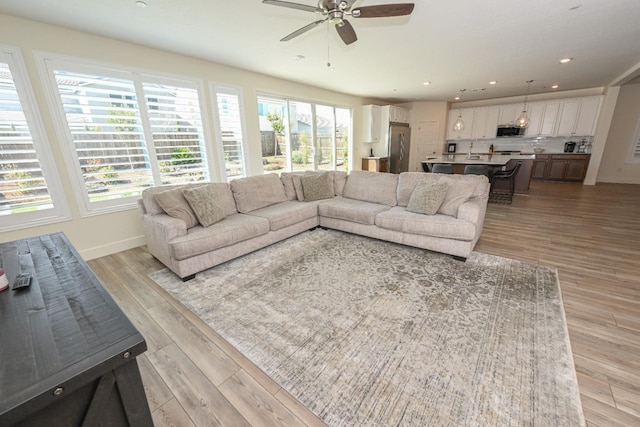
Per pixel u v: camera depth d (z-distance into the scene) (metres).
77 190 2.91
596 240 3.25
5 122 2.47
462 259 2.75
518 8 2.53
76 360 0.70
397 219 3.03
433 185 3.05
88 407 0.74
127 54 3.10
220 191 3.20
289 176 4.07
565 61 4.23
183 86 3.62
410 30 2.95
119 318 0.89
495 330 1.75
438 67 4.37
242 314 2.01
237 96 4.26
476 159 6.32
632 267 2.56
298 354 1.61
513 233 3.54
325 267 2.70
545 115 7.29
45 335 0.81
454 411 1.23
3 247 1.53
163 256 2.65
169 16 2.49
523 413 1.21
